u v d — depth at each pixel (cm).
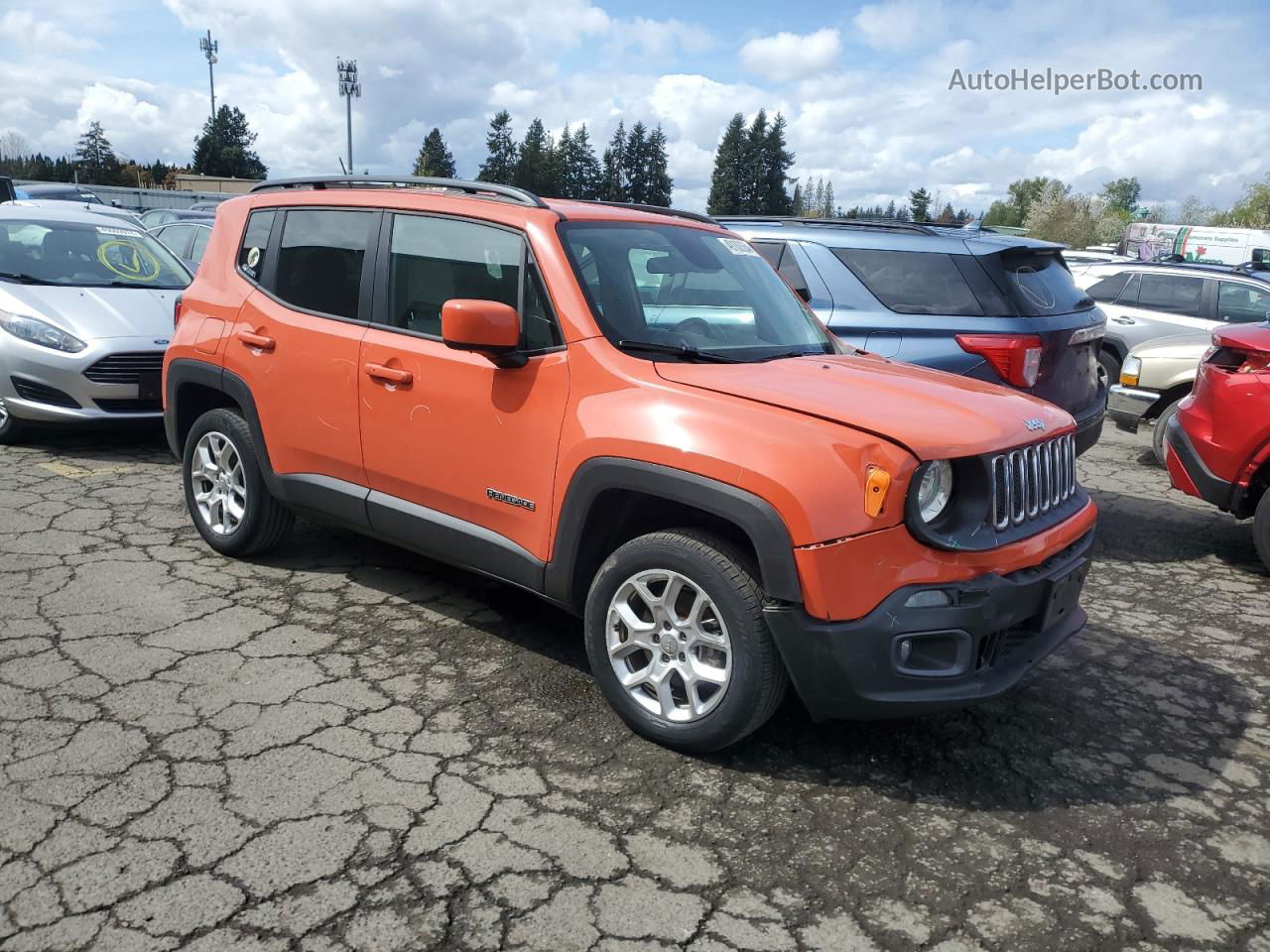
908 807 312
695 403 321
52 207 858
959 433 309
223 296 473
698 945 244
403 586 470
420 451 389
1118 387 842
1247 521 694
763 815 302
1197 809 321
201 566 482
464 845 277
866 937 251
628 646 338
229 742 323
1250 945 257
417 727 341
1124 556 601
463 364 373
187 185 6894
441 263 394
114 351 672
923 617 297
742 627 307
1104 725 378
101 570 469
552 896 258
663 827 292
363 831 280
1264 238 2381
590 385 341
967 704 308
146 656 381
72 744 316
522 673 387
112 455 695
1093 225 6462
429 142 11050
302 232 449
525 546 362
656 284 383
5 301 687
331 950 234
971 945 251
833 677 298
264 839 273
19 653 378
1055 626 346
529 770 319
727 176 12962
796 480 294
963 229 622
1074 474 374
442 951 236
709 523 331
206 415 484
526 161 11381
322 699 356
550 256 363
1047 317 567
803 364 369
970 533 308
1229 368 566
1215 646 465
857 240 591
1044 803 319
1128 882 281
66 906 243
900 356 555
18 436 702
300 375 431
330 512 433
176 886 252
